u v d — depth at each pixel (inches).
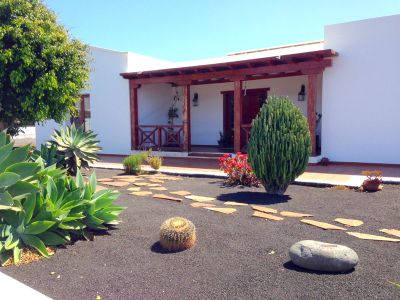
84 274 138.3
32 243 158.1
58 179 190.7
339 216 207.9
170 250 159.8
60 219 167.2
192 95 645.9
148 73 515.8
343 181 303.3
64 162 349.1
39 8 294.2
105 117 586.9
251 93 589.9
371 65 392.5
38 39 278.7
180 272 138.0
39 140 660.1
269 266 140.8
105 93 582.2
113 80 571.5
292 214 212.8
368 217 204.5
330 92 413.4
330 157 418.9
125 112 565.6
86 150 359.3
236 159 317.7
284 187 265.0
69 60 304.5
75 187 193.2
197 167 419.2
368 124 398.0
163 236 160.4
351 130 406.6
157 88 620.7
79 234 179.0
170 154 523.8
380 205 229.1
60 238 165.8
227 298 117.6
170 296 120.2
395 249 156.0
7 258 151.3
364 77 396.5
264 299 116.2
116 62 565.0
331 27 409.7
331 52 387.5
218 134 624.1
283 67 426.9
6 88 287.1
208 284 127.6
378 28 386.6
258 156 261.1
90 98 599.2
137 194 277.1
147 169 398.6
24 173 173.5
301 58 409.7
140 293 122.7
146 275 136.3
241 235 177.3
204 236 176.9
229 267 141.0
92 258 154.0
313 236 174.6
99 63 581.9
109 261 150.4
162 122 636.7
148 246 166.2
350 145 408.2
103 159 525.0
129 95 557.9
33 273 140.1
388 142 389.7
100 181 338.0
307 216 209.2
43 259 153.4
